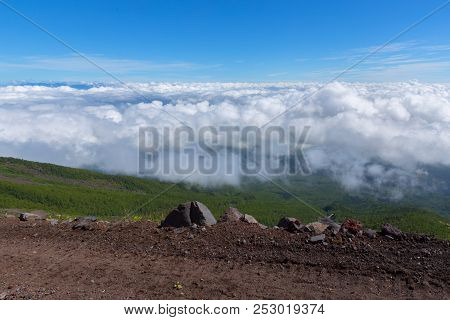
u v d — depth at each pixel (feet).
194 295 25.07
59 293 25.63
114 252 33.35
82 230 39.47
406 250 29.78
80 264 30.83
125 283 27.04
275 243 32.35
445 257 28.48
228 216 40.09
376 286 25.64
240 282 26.76
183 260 30.99
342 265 28.43
